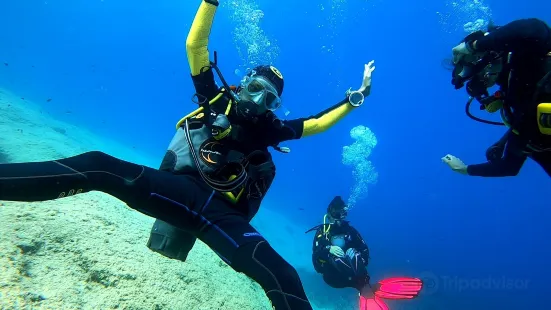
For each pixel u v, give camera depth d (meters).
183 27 66.25
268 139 1.86
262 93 1.79
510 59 2.07
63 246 2.14
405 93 53.88
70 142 9.16
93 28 67.12
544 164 2.17
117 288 2.08
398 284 5.57
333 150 52.16
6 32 61.59
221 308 2.51
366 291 5.86
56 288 1.84
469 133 52.22
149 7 62.62
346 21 50.78
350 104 2.20
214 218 1.53
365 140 25.64
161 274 2.40
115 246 2.41
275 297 1.40
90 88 48.94
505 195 48.12
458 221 42.31
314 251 6.47
